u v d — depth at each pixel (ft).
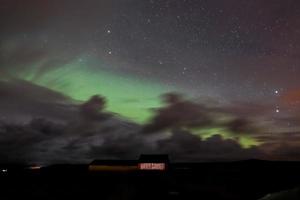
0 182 120.57
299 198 34.99
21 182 120.26
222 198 83.35
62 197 85.30
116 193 92.17
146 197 85.46
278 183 115.55
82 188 101.91
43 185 108.27
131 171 127.65
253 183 114.11
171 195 88.43
